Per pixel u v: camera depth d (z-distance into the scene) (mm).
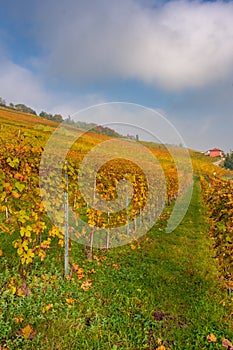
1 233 5383
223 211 3951
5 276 3865
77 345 2895
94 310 3547
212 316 3672
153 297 4047
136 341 3094
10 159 3549
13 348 2736
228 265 3863
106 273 4742
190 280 4852
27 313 3273
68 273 4383
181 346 3084
